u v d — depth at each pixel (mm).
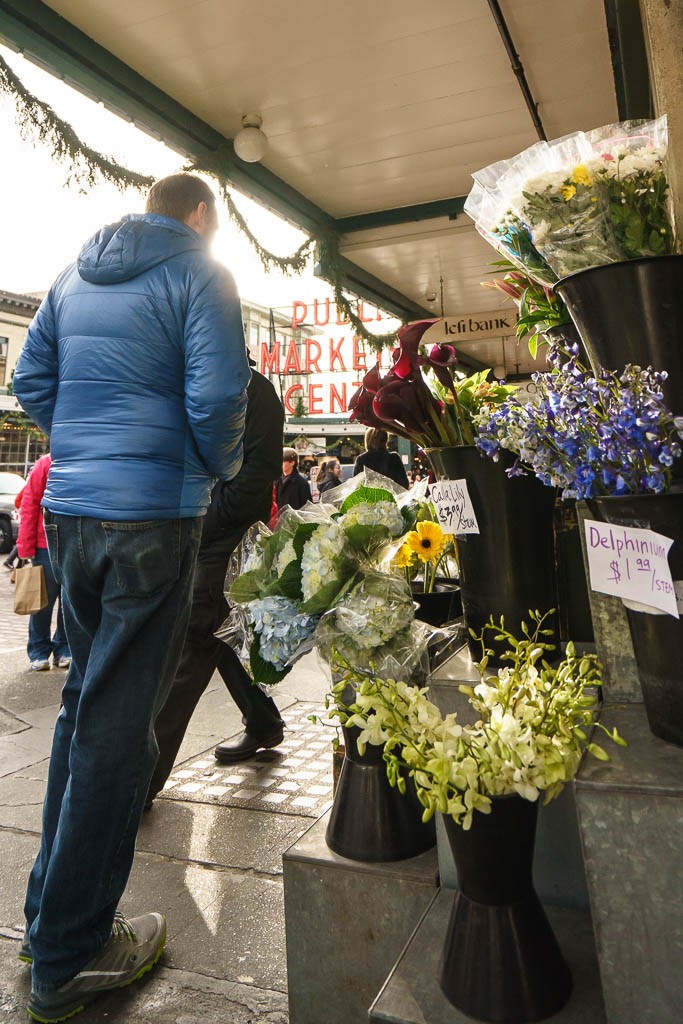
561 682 1141
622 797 974
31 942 1519
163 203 1836
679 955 964
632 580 1071
